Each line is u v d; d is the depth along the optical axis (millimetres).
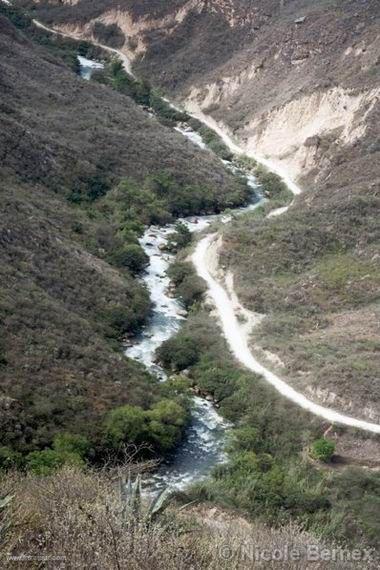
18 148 67312
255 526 26391
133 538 13172
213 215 76938
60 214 61625
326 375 42750
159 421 37656
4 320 40312
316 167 84000
